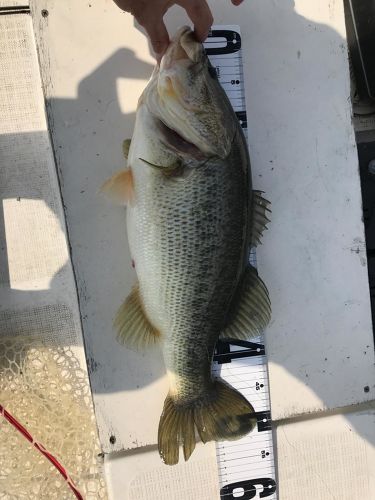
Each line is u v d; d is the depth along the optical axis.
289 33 0.71
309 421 0.74
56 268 0.72
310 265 0.73
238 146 0.57
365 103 0.83
